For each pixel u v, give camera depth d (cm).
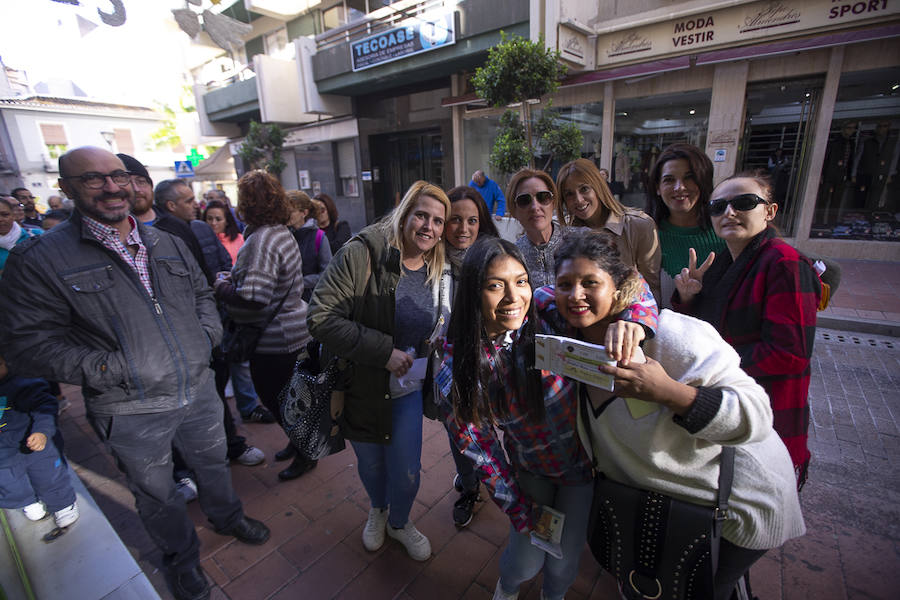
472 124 1039
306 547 221
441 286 201
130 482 182
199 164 1744
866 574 195
